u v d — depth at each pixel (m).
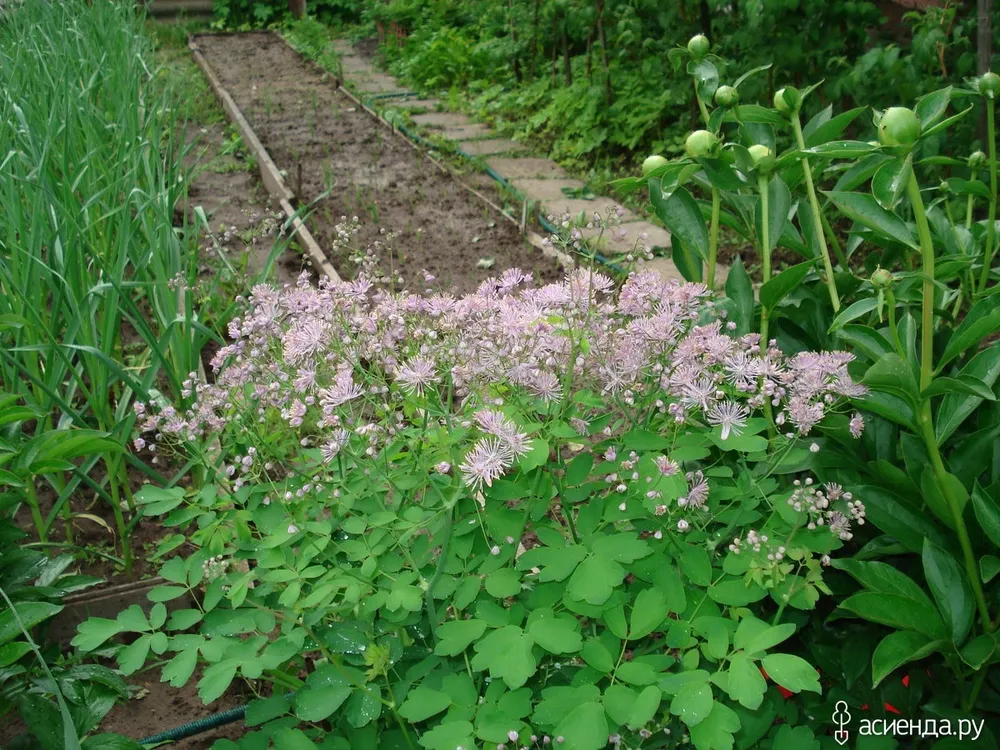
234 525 2.34
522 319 2.30
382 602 2.10
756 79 6.18
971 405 2.07
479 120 9.63
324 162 8.27
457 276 5.73
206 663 2.89
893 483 2.21
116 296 3.26
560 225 2.79
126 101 4.86
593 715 1.79
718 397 2.14
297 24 15.47
